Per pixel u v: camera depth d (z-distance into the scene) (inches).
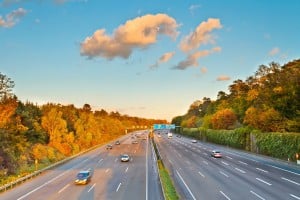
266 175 1790.1
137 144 4503.0
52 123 4001.0
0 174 2044.8
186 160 2637.8
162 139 5949.8
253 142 3137.3
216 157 2780.5
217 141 4527.6
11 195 1418.6
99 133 5374.0
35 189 1534.2
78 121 4921.3
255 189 1438.2
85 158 2844.5
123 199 1300.4
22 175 1900.8
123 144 4534.9
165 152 3363.7
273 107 2972.4
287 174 1800.0
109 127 6692.9
